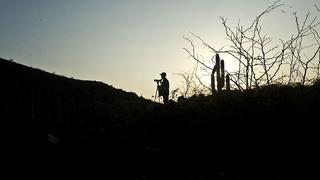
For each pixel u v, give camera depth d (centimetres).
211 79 1673
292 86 1322
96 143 1336
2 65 3023
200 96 1738
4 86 2203
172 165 1096
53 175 974
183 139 1345
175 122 1493
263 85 1364
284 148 1073
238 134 1203
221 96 1514
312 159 1002
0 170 973
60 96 2388
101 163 1103
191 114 1505
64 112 2145
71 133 1530
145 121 1697
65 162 1081
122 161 1136
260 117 1195
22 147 1216
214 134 1264
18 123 1686
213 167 1098
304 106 1162
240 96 1397
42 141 1307
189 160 1175
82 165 1071
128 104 2459
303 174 962
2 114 1797
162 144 1376
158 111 1728
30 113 1917
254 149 1123
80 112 2180
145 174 1036
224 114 1329
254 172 1028
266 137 1134
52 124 1784
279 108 1195
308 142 1053
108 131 1636
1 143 1247
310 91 1234
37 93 2203
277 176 980
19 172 972
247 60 1166
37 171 992
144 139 1464
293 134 1094
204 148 1235
